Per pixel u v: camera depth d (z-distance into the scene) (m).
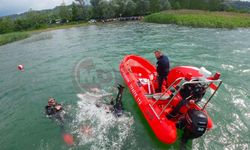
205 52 12.82
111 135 5.30
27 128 5.87
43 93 7.96
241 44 14.75
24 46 19.75
